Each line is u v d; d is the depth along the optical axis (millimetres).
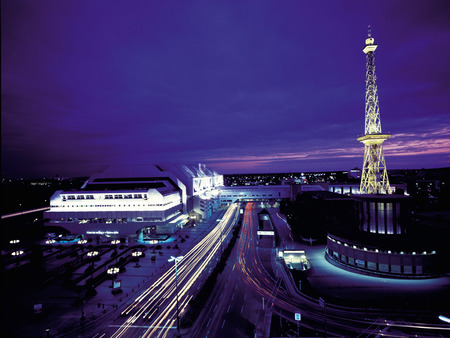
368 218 80312
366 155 111438
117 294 62719
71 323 50938
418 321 48500
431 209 150875
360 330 46188
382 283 65062
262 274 73000
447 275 68062
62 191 115062
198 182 166250
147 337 45875
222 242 105312
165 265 81750
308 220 107500
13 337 46938
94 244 105625
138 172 140875
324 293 60250
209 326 48469
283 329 46938
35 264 81438
